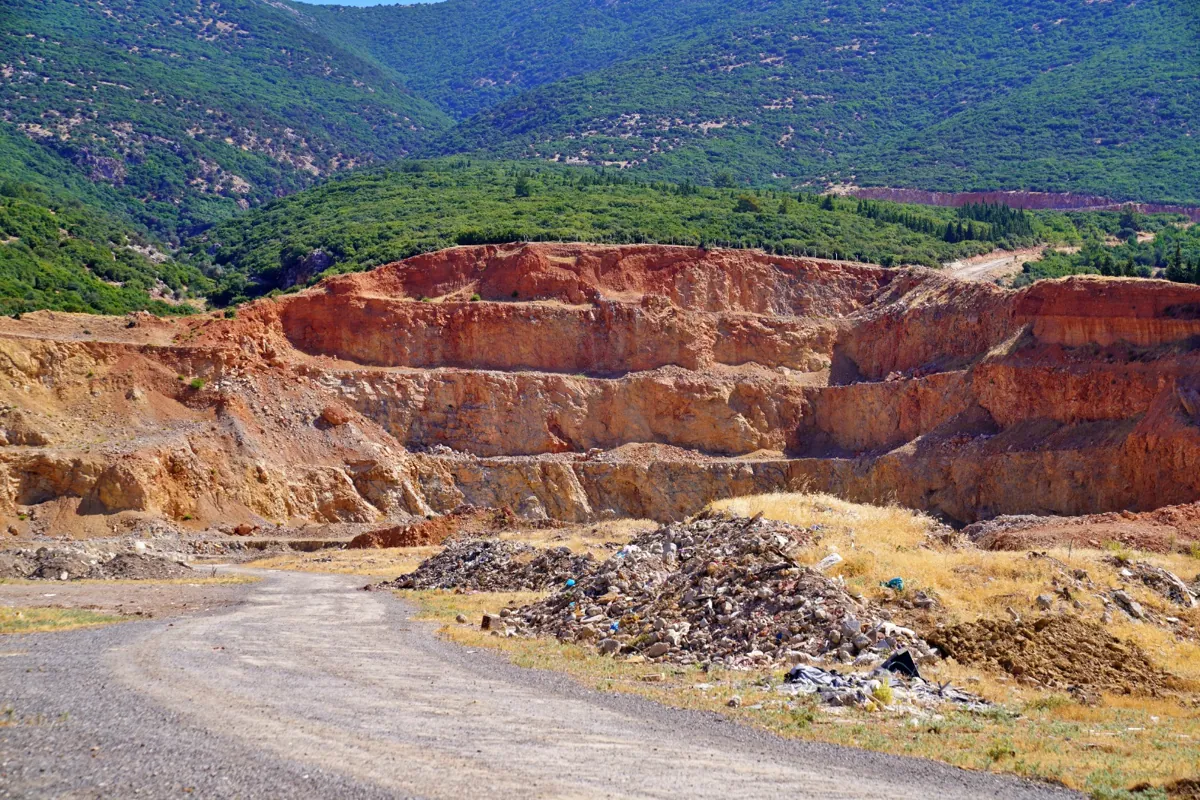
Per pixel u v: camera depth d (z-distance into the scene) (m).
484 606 46.91
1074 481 87.69
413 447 110.25
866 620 31.42
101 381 99.00
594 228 143.38
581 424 113.81
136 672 28.16
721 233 146.50
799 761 20.62
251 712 23.33
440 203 167.62
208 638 35.88
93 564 65.25
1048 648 31.19
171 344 104.88
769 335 123.31
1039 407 96.12
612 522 79.19
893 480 100.81
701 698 26.28
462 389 112.56
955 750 21.98
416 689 27.05
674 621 34.31
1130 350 92.62
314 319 115.38
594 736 22.11
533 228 139.38
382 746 20.56
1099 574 37.41
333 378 110.56
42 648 32.66
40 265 127.81
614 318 120.62
